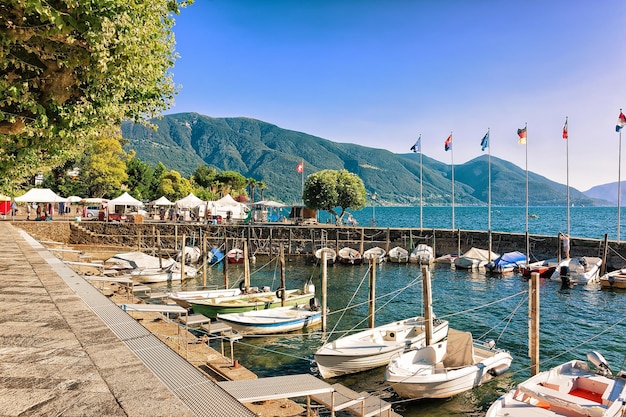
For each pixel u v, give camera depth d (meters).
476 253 47.50
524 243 49.34
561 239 44.66
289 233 58.53
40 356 5.23
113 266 37.56
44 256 16.89
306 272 47.19
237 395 9.30
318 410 14.61
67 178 77.25
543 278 41.03
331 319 28.48
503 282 40.25
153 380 4.55
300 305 27.91
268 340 23.80
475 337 24.30
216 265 50.22
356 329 25.77
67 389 4.28
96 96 12.91
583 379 15.08
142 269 39.19
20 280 10.82
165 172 117.06
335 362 18.56
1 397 4.08
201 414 4.08
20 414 3.74
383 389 17.80
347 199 69.94
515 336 24.44
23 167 22.53
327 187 69.81
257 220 76.69
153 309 17.44
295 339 24.02
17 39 9.59
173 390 4.49
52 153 16.73
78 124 13.50
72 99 13.20
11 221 50.94
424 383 16.25
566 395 13.59
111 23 10.02
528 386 14.31
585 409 12.60
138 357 5.27
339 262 51.72
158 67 15.02
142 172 101.06
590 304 31.48
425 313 20.39
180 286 38.38
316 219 74.62
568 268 38.47
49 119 12.45
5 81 10.29
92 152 76.19
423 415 15.85
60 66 11.02
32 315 7.24
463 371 17.05
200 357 16.70
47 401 4.00
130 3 11.20
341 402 12.97
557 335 24.45
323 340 23.89
